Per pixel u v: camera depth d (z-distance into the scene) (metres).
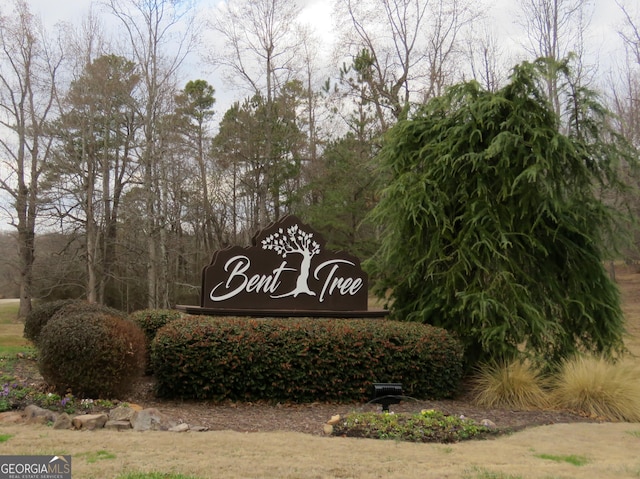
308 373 7.78
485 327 8.90
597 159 9.62
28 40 27.00
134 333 7.33
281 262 9.37
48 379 6.91
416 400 8.00
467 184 9.44
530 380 8.27
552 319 9.41
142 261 25.67
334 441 5.79
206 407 7.38
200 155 29.44
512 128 9.28
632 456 5.75
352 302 9.58
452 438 6.15
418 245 9.81
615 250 9.74
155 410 6.27
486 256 9.16
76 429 5.87
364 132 25.64
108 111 25.39
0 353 10.84
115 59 25.66
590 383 8.06
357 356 7.93
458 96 9.84
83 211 24.91
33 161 26.27
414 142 10.23
